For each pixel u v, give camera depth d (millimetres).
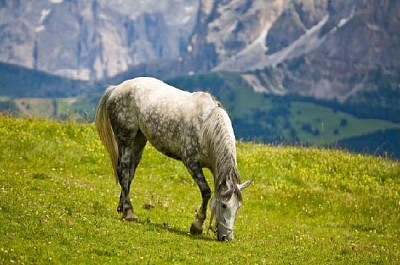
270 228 20109
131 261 13305
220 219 16312
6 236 13367
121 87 19078
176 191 24453
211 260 14180
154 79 19109
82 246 13836
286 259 15430
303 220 23078
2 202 15258
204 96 17406
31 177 21594
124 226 16344
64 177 23172
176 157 18094
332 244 18562
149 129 18156
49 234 14086
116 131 18984
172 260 13805
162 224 18016
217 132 16547
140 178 25547
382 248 18719
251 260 14664
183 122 17406
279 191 25953
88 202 18797
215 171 16500
